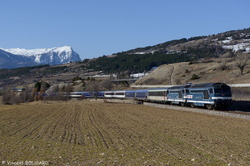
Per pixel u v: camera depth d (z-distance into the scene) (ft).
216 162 48.78
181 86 168.76
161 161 49.44
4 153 57.52
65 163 48.91
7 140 74.95
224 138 71.92
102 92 322.96
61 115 151.74
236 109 138.51
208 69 347.97
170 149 60.23
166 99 188.34
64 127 101.96
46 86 477.77
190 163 48.06
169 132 83.46
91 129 94.63
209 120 108.06
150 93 217.15
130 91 262.67
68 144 67.72
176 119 115.75
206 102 137.59
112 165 47.34
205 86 139.03
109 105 219.20
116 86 443.73
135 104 225.76
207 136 75.25
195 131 84.12
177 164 47.37
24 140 74.02
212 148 60.44
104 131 89.04
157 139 72.38
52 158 52.65
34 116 149.48
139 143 67.56
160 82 372.79
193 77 316.19
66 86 417.49
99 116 139.95
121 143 68.03
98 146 65.00
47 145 66.08
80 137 79.00
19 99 359.87
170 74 399.85
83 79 595.06
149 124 103.09
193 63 433.89
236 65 299.38
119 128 95.04
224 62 345.51
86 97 337.52
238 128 87.25
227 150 58.23
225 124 96.22
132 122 110.93
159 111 155.22
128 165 47.16
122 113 150.92
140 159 51.11
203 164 47.42
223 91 132.26
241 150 58.23
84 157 53.42
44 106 238.68
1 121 127.85
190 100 154.40
